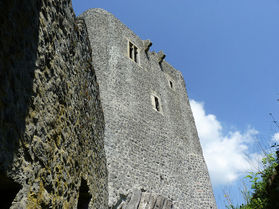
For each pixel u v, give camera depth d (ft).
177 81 62.08
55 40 9.87
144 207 29.30
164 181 37.27
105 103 36.70
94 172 14.80
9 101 6.43
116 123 35.81
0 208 6.46
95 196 14.38
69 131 10.61
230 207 13.84
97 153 16.35
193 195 41.70
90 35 44.86
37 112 7.86
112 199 27.40
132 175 32.37
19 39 7.14
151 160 37.52
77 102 12.16
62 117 9.93
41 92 8.26
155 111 46.01
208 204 42.50
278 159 11.48
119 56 45.06
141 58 51.90
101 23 47.55
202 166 48.21
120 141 34.35
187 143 49.55
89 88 15.31
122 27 50.93
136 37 54.13
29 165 7.15
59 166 9.16
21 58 7.18
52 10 9.78
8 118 6.34
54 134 9.00
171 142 44.96
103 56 42.78
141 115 41.63
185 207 38.01
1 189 6.59
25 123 7.13
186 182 42.27
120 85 41.24
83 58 14.08
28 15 7.78
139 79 46.91
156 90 50.42
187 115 55.77
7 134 6.25
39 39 8.44
